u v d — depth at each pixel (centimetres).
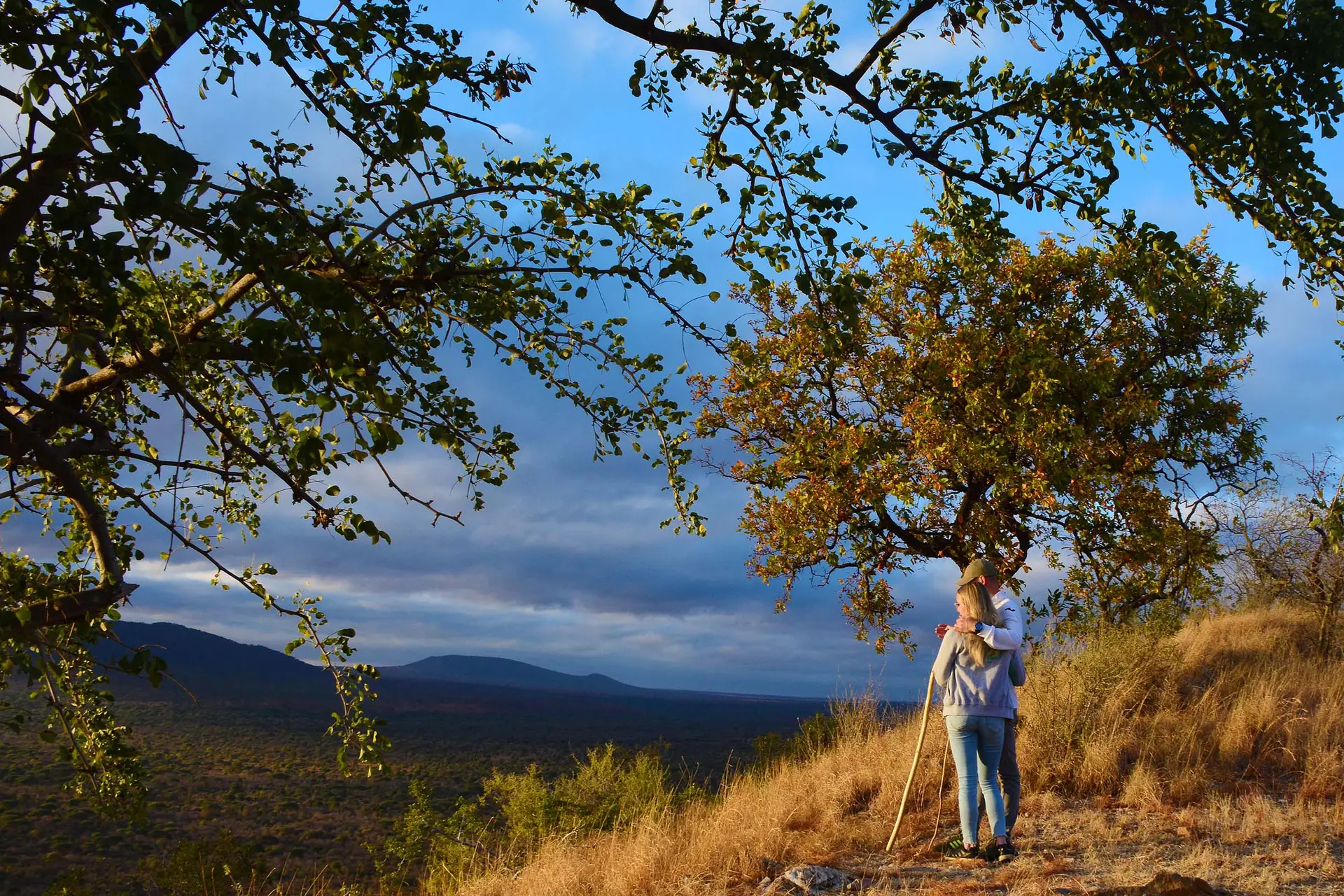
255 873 1130
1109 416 1183
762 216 433
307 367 277
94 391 436
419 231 450
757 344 1245
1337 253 457
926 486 1205
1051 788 661
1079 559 1223
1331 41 421
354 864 2530
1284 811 575
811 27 478
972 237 562
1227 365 1264
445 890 819
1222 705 755
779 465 1232
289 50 353
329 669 489
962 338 1186
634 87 478
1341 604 993
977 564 574
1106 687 769
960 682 548
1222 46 448
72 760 495
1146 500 1172
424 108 366
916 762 591
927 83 478
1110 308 1219
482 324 484
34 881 2955
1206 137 457
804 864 539
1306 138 434
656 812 778
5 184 310
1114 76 475
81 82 294
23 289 319
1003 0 504
